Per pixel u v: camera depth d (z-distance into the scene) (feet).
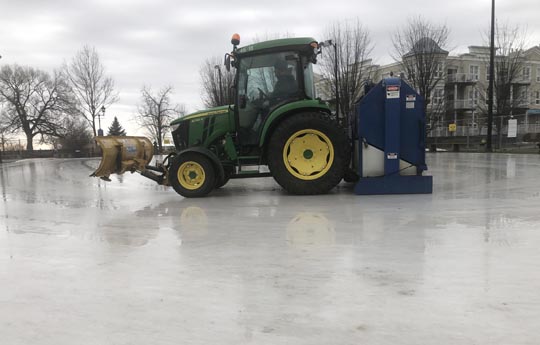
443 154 56.65
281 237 11.73
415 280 8.06
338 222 13.43
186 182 20.98
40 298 7.73
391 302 7.12
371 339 5.94
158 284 8.30
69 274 9.00
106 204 19.33
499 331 6.03
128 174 37.93
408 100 19.40
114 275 8.88
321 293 7.61
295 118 20.06
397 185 19.52
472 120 95.14
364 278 8.27
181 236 12.23
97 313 7.05
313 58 21.39
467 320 6.39
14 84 144.87
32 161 79.00
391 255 9.67
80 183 30.40
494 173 27.12
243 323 6.56
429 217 13.73
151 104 117.60
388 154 19.53
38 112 148.66
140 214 16.24
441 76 76.23
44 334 6.37
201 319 6.73
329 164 19.98
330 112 21.42
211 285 8.17
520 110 112.06
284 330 6.30
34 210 17.81
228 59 21.75
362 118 19.76
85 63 93.45
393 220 13.46
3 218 15.92
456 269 8.57
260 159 21.30
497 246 10.09
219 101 77.20
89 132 127.75
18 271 9.27
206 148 21.36
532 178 23.79
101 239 12.10
